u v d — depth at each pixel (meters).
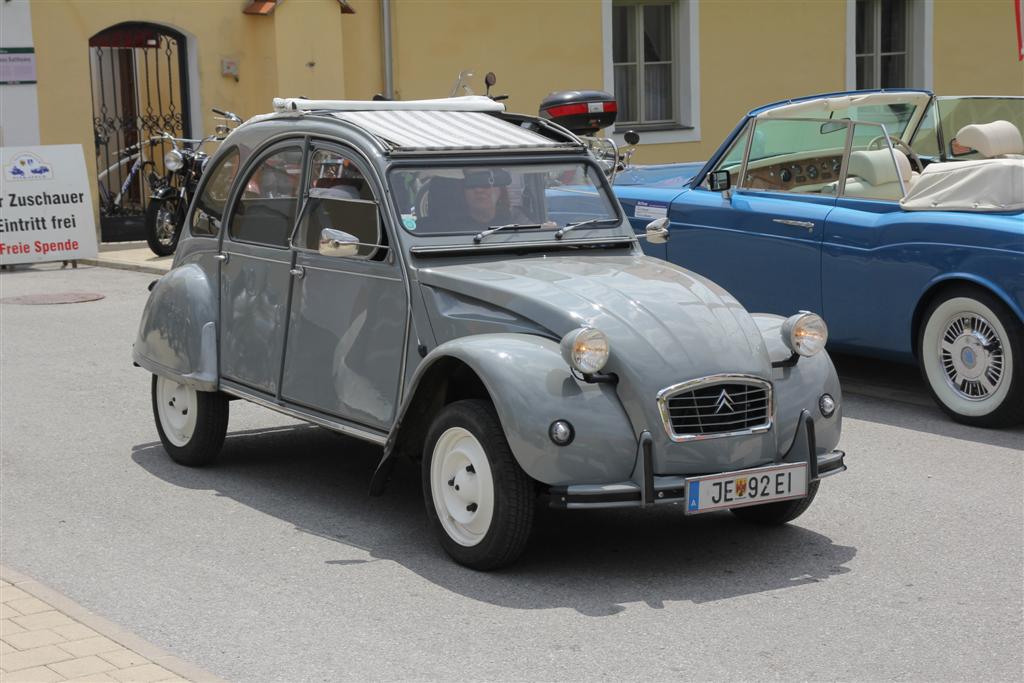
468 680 4.33
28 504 6.42
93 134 15.91
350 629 4.78
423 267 5.73
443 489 5.45
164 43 16.59
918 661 4.50
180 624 4.84
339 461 7.24
